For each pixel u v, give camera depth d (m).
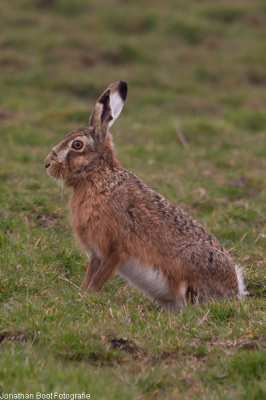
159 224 22.62
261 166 43.22
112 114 23.55
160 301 23.47
